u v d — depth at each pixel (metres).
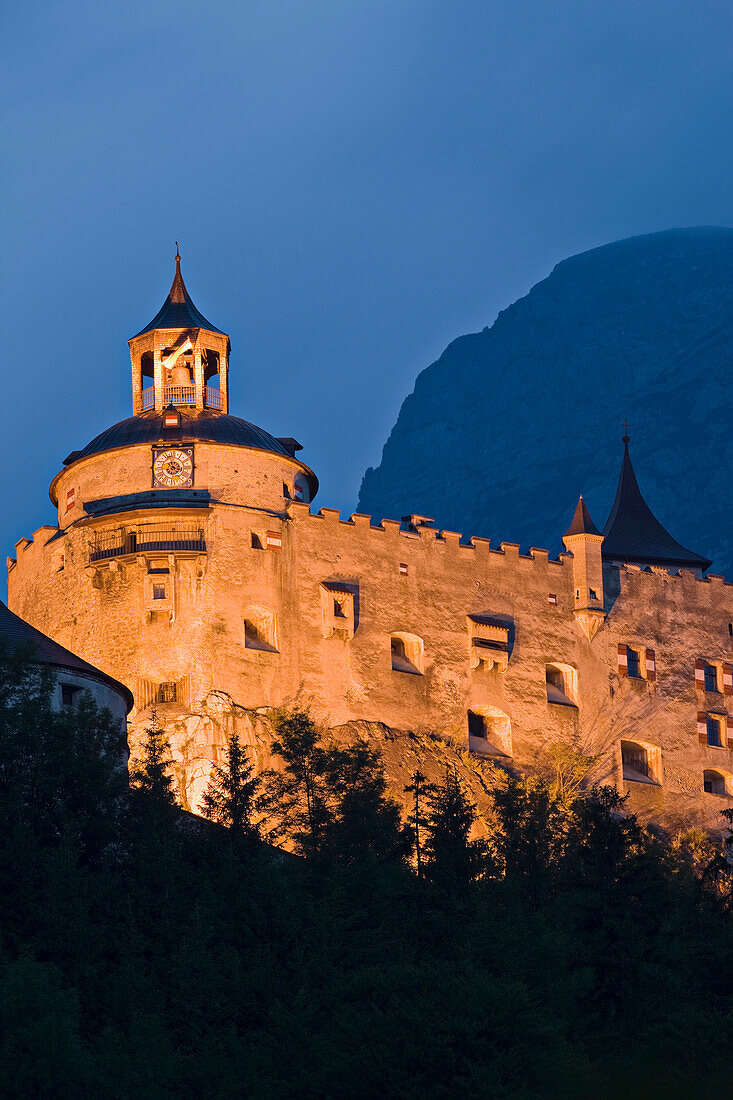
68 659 175.00
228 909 150.12
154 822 157.62
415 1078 126.06
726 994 153.75
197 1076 128.50
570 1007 144.38
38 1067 121.25
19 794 147.75
